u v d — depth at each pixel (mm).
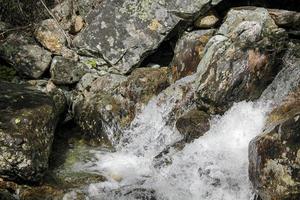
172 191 5684
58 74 7375
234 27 6648
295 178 4875
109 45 7352
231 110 6184
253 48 6266
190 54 6930
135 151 6574
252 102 6180
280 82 6223
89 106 7008
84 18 7855
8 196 5598
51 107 6246
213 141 6012
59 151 6543
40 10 7988
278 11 6512
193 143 6074
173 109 6645
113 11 7395
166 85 6961
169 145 6301
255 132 5902
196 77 6605
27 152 5645
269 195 5023
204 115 6332
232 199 5449
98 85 7188
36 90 6586
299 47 6371
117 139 6742
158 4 7223
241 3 7242
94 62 7445
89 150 6637
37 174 5672
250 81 6207
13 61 7496
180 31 7227
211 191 5570
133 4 7344
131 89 6910
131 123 6781
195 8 7023
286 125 5074
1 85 6543
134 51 7258
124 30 7309
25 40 7648
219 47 6480
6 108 6027
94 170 6145
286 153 4969
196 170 5754
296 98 5883
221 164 5680
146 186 5777
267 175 5059
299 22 6371
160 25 7184
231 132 6031
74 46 7582
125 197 5645
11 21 7965
